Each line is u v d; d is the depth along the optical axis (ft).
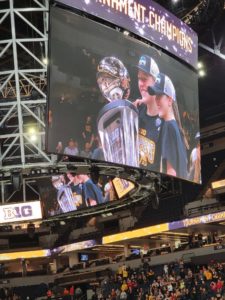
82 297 113.09
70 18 49.01
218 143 137.69
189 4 80.33
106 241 123.34
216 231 123.13
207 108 136.98
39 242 138.51
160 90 56.95
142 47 55.77
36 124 55.98
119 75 52.49
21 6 69.56
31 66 70.74
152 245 134.82
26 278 128.98
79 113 48.24
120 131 51.44
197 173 61.57
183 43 61.46
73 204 83.61
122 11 53.21
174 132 57.93
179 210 123.03
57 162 51.55
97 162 53.11
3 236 138.00
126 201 74.79
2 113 57.62
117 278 109.29
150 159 54.13
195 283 91.66
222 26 91.91
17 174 51.37
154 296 91.86
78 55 49.14
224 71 113.91
